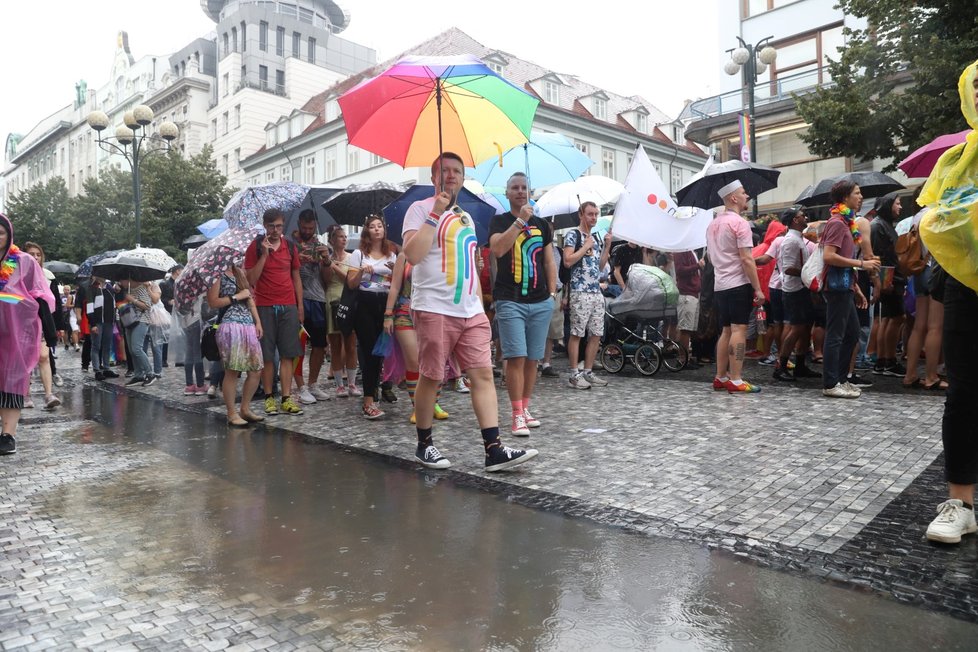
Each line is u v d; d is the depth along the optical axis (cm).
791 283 745
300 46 5459
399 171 3494
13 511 363
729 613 231
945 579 253
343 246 764
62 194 3984
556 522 328
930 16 1428
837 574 260
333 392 816
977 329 289
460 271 426
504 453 423
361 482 410
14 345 516
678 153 4400
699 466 417
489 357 436
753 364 942
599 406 637
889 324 766
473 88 467
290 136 4353
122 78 6869
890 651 205
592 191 1015
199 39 5756
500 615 234
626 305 860
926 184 308
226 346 602
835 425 513
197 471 447
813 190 1051
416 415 449
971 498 298
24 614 240
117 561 289
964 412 293
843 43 2405
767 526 313
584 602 242
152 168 3328
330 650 213
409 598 248
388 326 561
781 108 2391
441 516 342
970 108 286
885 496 350
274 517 346
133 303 983
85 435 588
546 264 532
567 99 3953
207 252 605
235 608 243
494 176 943
